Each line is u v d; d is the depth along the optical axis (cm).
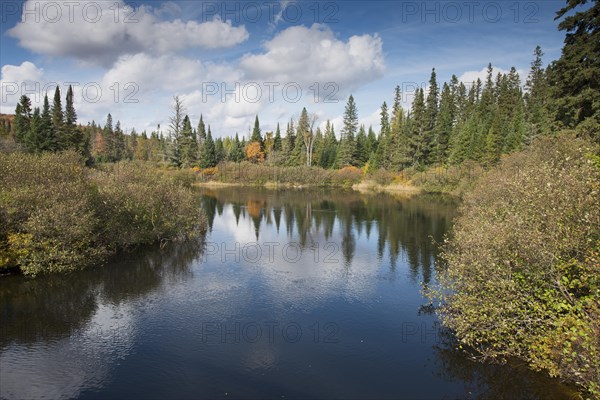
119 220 1912
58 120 5069
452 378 902
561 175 955
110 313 1248
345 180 6594
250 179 6794
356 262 1869
